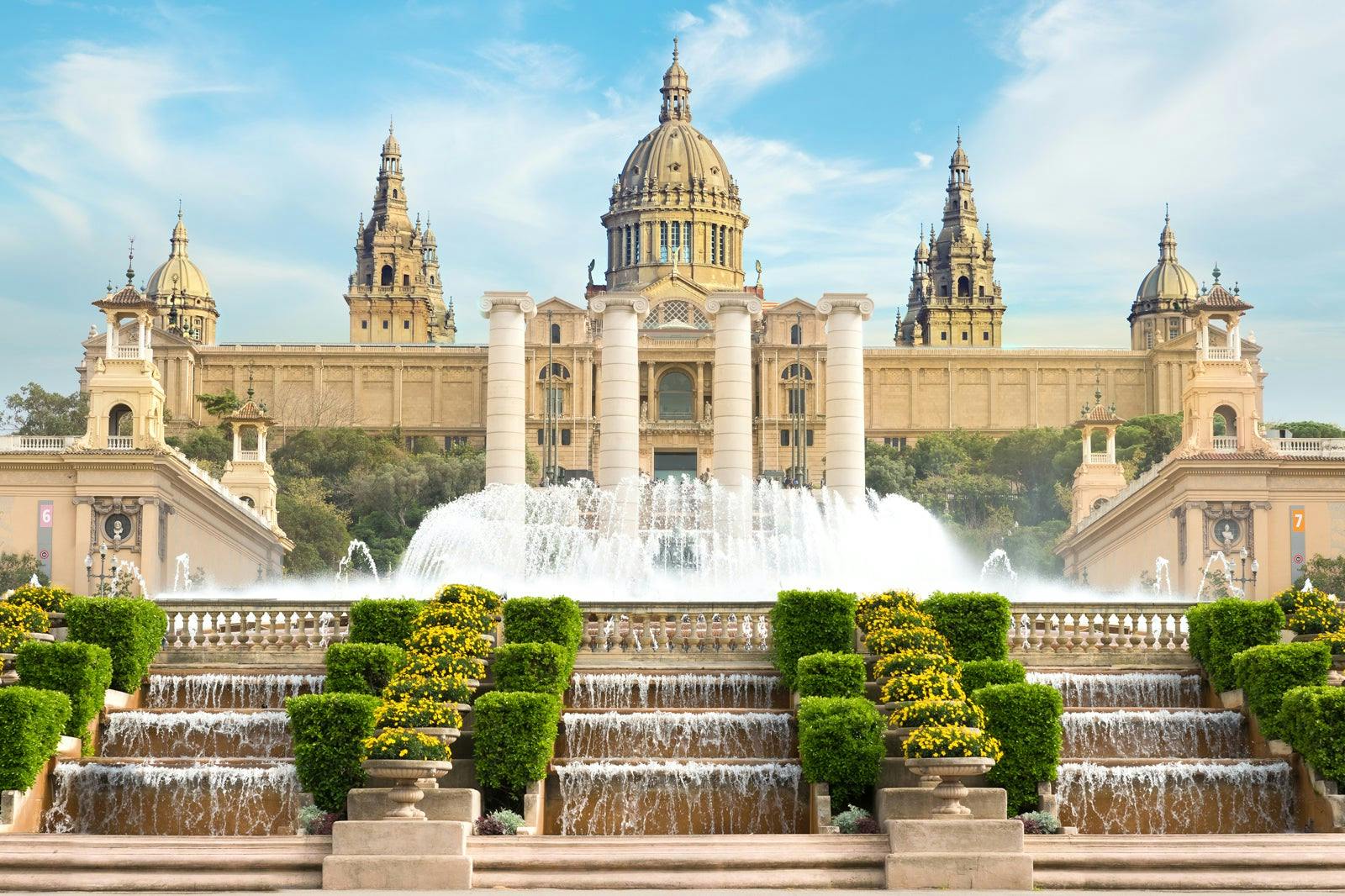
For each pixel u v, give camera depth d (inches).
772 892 1227.9
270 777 1428.4
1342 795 1393.9
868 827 1331.2
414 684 1393.9
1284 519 3388.3
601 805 1433.3
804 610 1612.9
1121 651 1702.8
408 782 1290.6
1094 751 1541.6
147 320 3695.9
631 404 2650.1
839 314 2728.8
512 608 1625.2
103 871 1246.3
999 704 1422.2
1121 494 3976.4
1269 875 1242.6
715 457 2699.3
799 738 1429.6
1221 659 1612.9
